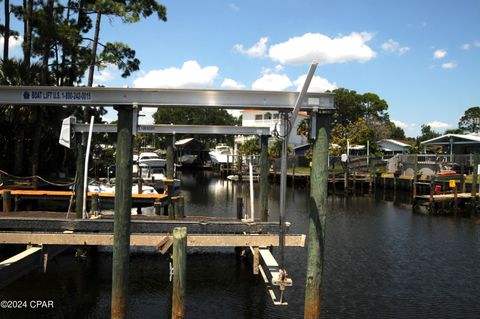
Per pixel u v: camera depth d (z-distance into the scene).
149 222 9.86
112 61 26.45
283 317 7.82
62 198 17.70
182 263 5.71
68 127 10.74
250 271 10.29
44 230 10.27
